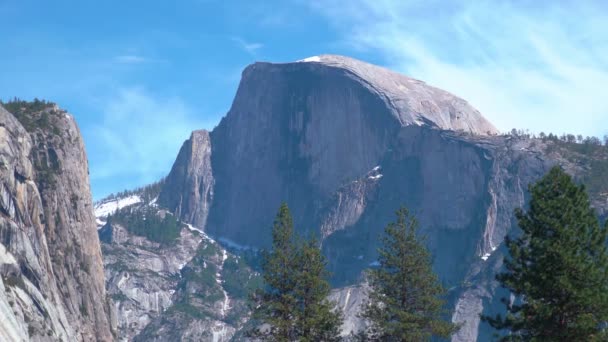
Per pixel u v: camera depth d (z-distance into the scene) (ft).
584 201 272.51
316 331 351.46
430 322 355.36
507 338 266.16
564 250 258.98
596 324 257.96
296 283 357.00
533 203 272.51
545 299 263.49
